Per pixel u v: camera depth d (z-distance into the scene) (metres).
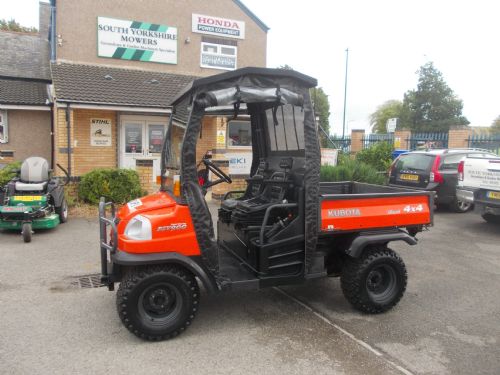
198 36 14.40
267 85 3.96
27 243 7.02
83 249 6.72
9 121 13.32
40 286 5.12
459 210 10.60
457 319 4.38
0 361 3.44
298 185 4.35
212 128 5.68
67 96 10.88
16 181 7.93
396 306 4.69
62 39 12.74
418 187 10.39
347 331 4.07
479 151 10.94
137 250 3.68
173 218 3.79
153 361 3.47
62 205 8.43
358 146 19.69
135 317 3.69
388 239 4.42
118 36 13.34
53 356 3.53
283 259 4.20
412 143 17.78
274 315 4.41
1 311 4.40
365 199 4.43
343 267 4.53
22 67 14.88
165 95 12.30
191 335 3.94
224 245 5.09
